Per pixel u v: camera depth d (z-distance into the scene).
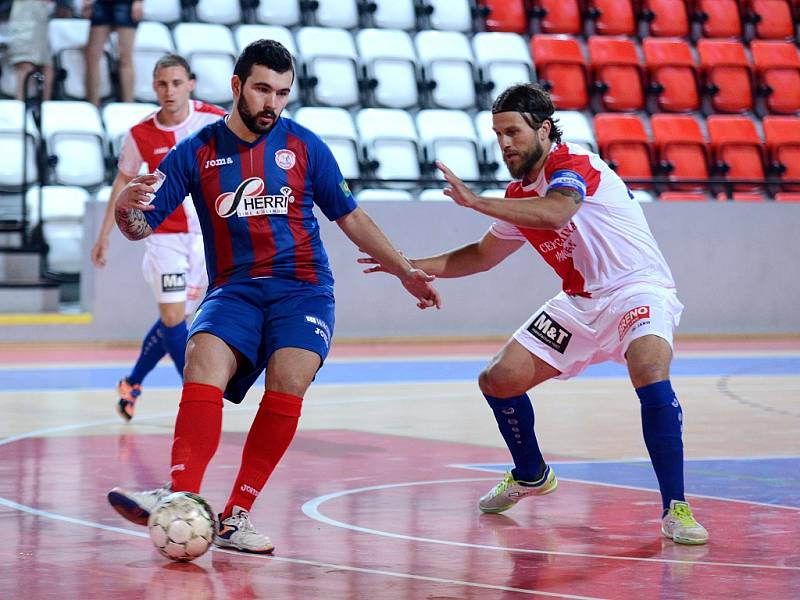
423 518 12.91
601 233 12.68
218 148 11.54
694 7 49.88
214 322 11.24
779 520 12.91
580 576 10.18
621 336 12.51
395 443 18.78
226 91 40.56
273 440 11.32
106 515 12.80
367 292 38.38
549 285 40.12
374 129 40.84
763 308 42.22
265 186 11.51
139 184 11.09
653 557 10.99
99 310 35.47
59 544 11.35
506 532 12.19
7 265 35.94
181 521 10.43
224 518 11.29
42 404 23.39
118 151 38.06
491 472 16.08
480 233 38.66
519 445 13.16
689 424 21.66
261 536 11.15
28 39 37.91
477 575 10.22
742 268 41.94
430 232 38.28
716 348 38.75
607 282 12.72
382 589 9.69
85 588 9.62
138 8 38.44
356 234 12.03
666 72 46.59
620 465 16.88
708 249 41.66
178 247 20.36
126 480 15.09
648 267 12.76
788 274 42.41
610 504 13.86
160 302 20.44
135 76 39.94
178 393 25.52
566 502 13.99
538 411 23.33
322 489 14.63
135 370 20.97
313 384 27.66
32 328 34.84
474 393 26.19
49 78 38.62
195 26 41.66
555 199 12.05
